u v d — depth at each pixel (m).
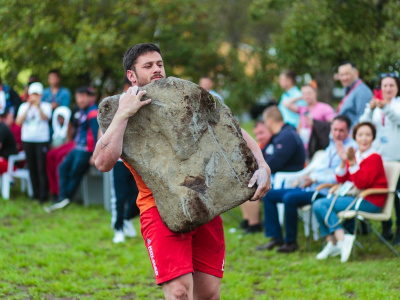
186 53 13.98
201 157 4.13
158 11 13.16
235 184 4.18
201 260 4.41
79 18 12.98
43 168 11.30
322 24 11.81
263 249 8.20
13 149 11.56
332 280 6.64
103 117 4.23
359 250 7.80
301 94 10.80
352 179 7.46
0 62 13.40
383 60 10.81
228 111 4.36
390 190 7.36
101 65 12.94
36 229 9.33
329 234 7.54
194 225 4.05
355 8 11.55
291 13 12.55
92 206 11.12
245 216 9.37
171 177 4.10
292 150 8.63
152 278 6.99
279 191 8.23
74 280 6.83
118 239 8.60
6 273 6.89
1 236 8.77
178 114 4.10
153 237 4.22
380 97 8.63
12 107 12.58
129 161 4.21
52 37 12.67
